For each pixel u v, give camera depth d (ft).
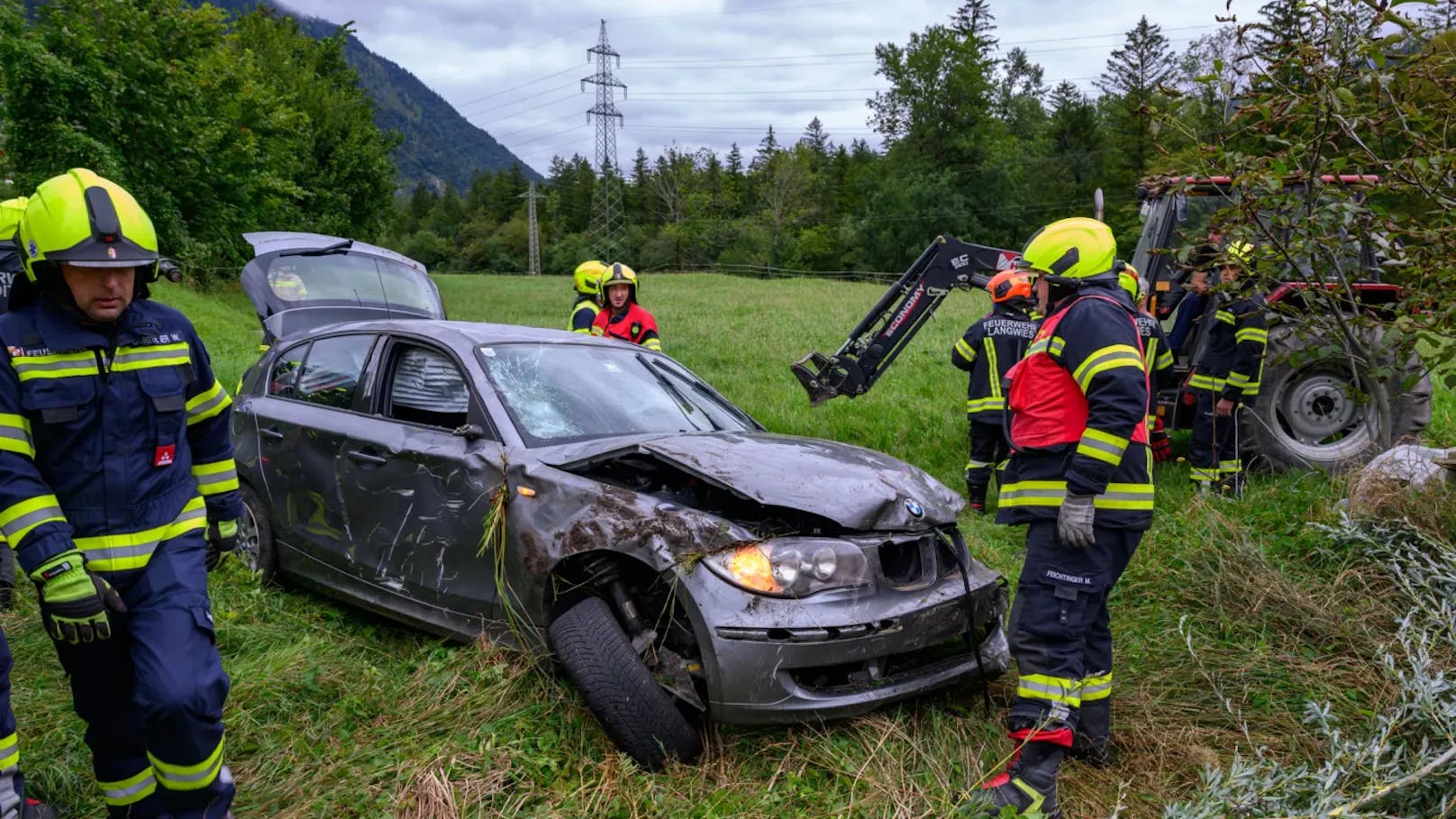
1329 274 14.44
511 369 13.01
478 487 11.70
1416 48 11.61
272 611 13.52
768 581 9.75
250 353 42.09
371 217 137.39
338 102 129.49
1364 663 11.75
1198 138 13.12
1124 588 14.62
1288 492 17.83
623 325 22.99
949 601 10.49
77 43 59.57
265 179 78.95
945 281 23.59
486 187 451.12
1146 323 13.16
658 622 10.32
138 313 8.21
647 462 12.10
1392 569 12.39
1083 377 9.25
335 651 12.31
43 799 9.09
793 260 242.58
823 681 9.91
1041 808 9.14
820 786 9.76
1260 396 21.11
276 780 9.52
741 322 68.08
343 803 9.16
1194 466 20.10
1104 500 9.53
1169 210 22.40
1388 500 14.11
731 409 14.83
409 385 13.50
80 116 60.08
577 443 11.93
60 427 7.74
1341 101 11.55
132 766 8.48
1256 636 12.87
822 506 10.11
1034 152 220.43
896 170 209.26
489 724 10.33
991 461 20.29
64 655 8.28
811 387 24.68
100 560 7.88
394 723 10.59
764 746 10.16
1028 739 9.27
